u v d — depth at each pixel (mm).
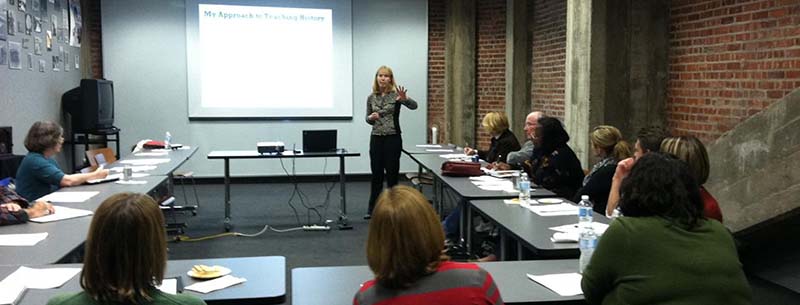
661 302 1825
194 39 8648
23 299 2064
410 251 1525
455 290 1532
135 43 8547
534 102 8445
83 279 1489
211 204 7410
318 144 6199
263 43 8820
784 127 4129
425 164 5945
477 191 4312
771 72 4590
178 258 5027
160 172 5133
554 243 2867
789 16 4410
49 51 6965
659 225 1914
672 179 1947
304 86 8977
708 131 5301
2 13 5637
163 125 8719
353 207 7266
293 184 8914
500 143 6008
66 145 7539
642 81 5820
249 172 8984
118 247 1460
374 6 9086
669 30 5781
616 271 1923
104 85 7562
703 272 1823
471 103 9125
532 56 8484
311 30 8906
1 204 3154
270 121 8961
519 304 2131
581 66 5875
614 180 3512
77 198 3838
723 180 4652
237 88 8820
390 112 6375
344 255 5141
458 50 9039
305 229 6035
